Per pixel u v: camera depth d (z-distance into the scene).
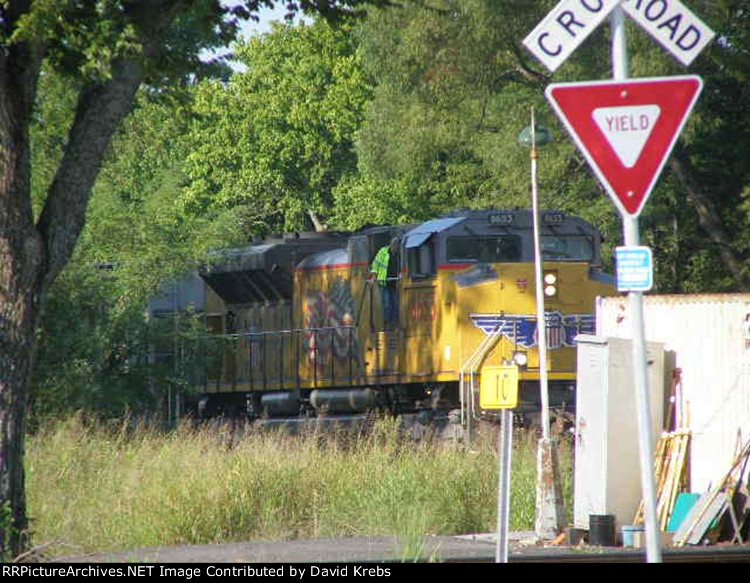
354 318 109.88
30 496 61.56
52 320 98.19
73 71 48.72
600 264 101.50
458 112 137.62
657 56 115.94
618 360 58.00
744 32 119.56
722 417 58.00
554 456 57.75
